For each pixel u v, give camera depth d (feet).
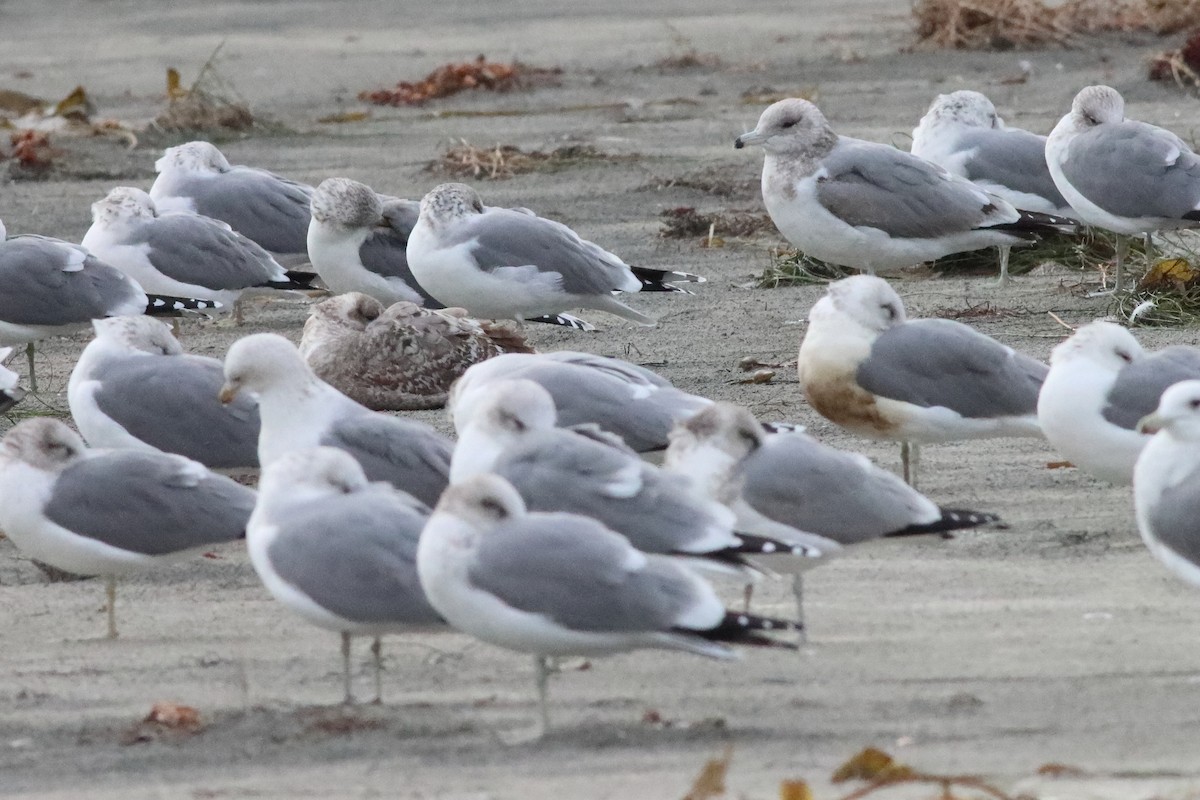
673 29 135.85
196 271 66.03
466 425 40.47
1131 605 38.50
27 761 31.71
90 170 98.73
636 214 84.23
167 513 39.55
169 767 31.27
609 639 31.86
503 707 34.19
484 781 29.96
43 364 65.82
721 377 58.80
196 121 108.78
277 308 74.33
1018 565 41.81
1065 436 43.32
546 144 100.94
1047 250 73.51
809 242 65.82
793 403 55.42
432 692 35.35
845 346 46.80
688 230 80.12
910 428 46.60
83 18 169.37
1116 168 64.54
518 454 36.63
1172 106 103.30
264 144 104.88
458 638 39.06
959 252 73.10
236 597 42.42
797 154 65.26
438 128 108.58
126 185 95.35
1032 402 46.19
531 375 43.50
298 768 31.01
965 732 31.53
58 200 91.40
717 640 31.63
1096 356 43.06
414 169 95.30
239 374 41.32
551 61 134.31
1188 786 28.32
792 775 29.66
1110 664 34.78
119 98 123.54
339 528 34.19
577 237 63.36
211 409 47.11
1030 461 50.03
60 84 130.82
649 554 35.04
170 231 66.23
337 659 37.60
